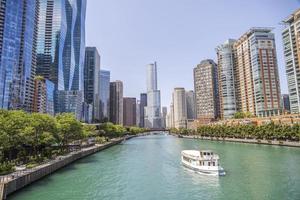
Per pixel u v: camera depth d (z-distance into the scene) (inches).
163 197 1796.3
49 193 1849.2
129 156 4210.1
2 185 1627.7
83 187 2055.9
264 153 3929.6
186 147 5826.8
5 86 7278.5
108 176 2508.6
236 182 2164.1
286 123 5861.2
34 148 3065.9
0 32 7288.4
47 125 3053.6
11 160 2625.5
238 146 5418.3
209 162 2679.6
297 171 2501.2
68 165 3125.0
